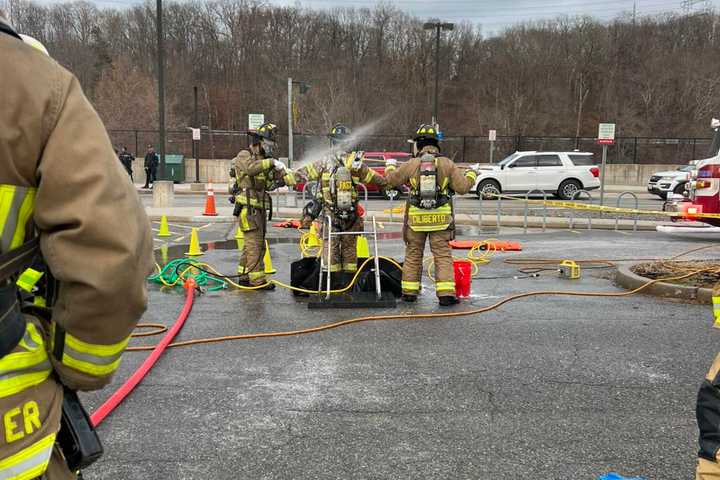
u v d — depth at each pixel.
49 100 1.34
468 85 68.25
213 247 11.48
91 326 1.38
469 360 4.93
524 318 6.22
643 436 3.62
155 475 3.15
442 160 6.68
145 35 67.44
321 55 66.94
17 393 1.36
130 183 1.45
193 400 4.11
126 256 1.35
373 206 21.25
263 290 7.61
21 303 1.46
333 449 3.45
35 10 66.56
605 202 23.91
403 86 65.69
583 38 70.50
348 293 7.08
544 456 3.38
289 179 7.38
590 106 66.62
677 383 4.45
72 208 1.31
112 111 47.59
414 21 69.44
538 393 4.25
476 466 3.27
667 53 68.50
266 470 3.22
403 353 5.11
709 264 8.52
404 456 3.37
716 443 2.35
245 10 67.31
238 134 47.78
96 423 3.72
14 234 1.35
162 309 6.60
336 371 4.68
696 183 11.70
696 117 60.97
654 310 6.57
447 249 6.78
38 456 1.39
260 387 4.35
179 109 60.88
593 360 4.94
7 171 1.30
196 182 33.78
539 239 13.12
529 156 24.69
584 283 8.14
